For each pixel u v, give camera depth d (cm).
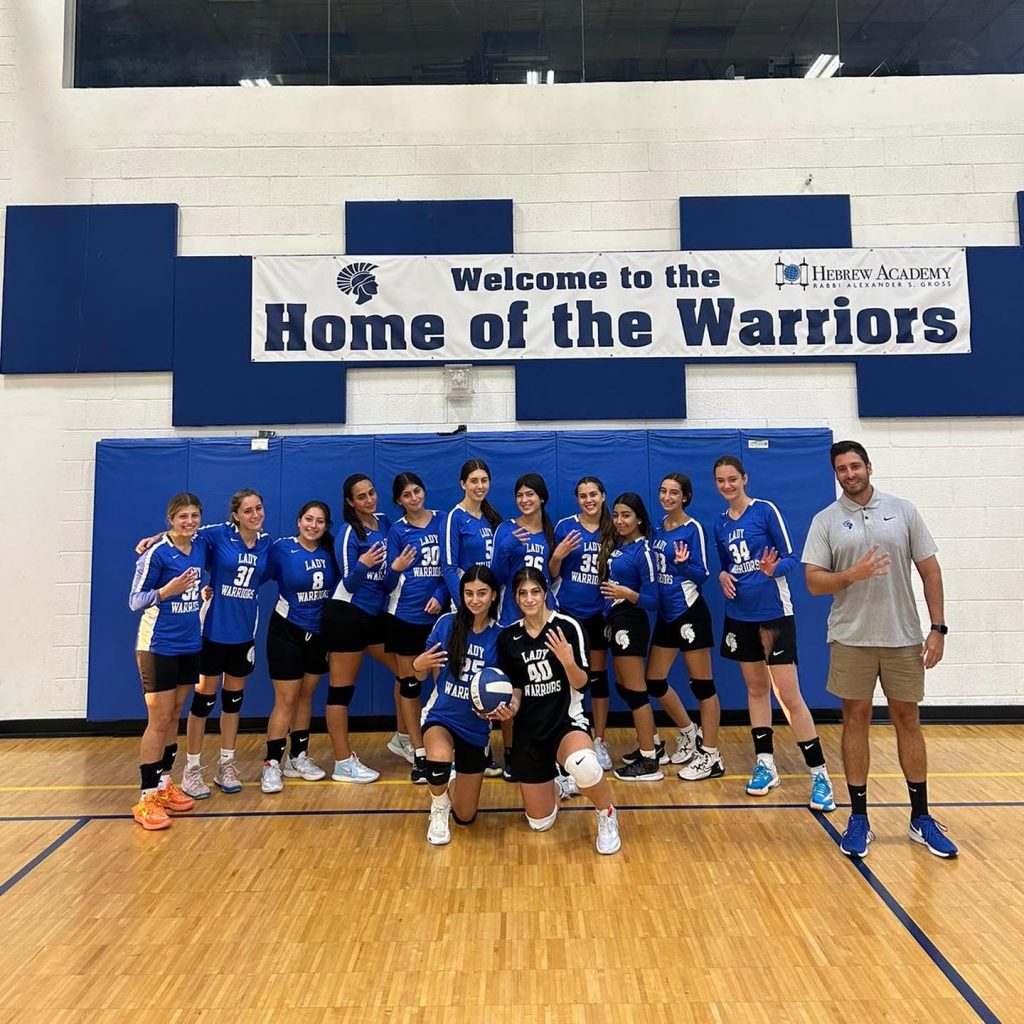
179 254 574
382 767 461
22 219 570
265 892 300
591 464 548
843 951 253
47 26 584
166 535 390
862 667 326
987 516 555
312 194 578
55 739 534
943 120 579
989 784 415
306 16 589
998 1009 222
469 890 299
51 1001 231
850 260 568
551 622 342
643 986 235
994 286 566
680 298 566
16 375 563
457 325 566
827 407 564
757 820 367
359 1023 220
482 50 588
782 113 580
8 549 554
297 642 421
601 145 581
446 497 546
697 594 430
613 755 475
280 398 561
